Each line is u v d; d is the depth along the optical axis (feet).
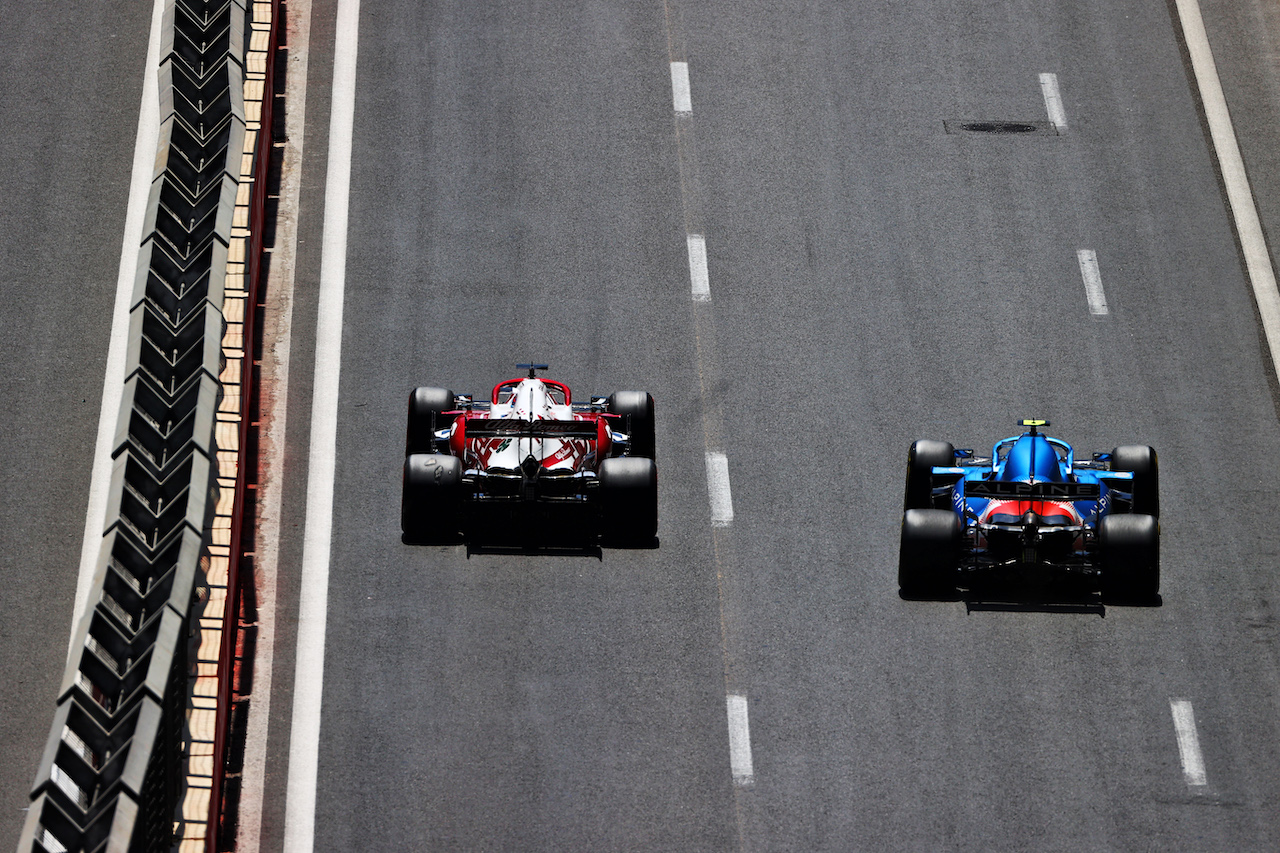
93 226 312.71
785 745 231.30
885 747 231.30
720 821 221.46
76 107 338.34
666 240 320.09
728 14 375.45
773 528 264.93
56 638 244.83
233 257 285.02
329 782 225.35
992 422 286.46
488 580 253.44
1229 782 227.20
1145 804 223.92
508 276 311.06
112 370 287.07
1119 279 315.99
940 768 228.43
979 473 253.44
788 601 252.42
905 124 348.59
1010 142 345.31
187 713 210.18
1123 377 296.51
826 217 326.65
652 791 225.35
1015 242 322.75
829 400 289.53
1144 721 234.79
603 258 315.58
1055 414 288.51
